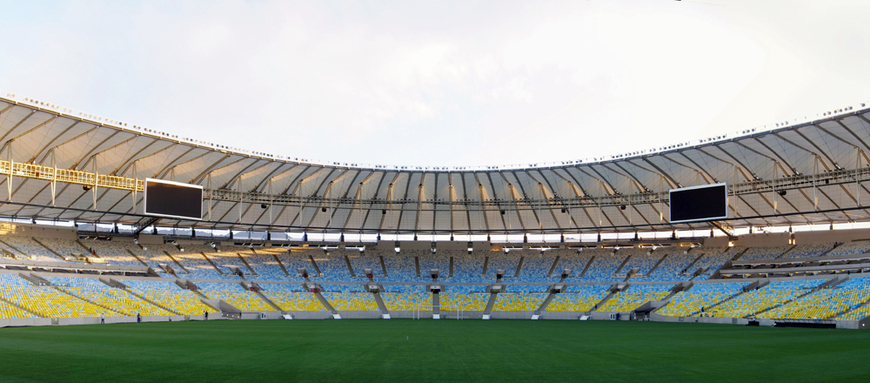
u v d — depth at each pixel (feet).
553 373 62.90
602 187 203.72
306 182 199.52
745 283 202.69
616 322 187.01
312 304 216.54
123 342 96.48
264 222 218.59
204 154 167.02
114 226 213.46
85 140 147.84
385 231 243.40
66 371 62.18
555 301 223.10
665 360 75.10
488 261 248.93
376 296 227.40
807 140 150.92
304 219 224.74
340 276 237.86
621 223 226.99
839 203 184.03
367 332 128.77
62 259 194.70
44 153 147.64
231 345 92.63
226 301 207.21
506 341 104.88
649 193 191.42
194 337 108.88
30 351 81.30
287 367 66.13
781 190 170.60
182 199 155.84
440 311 221.25
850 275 177.88
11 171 137.18
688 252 235.20
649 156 175.94
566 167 193.57
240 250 242.17
